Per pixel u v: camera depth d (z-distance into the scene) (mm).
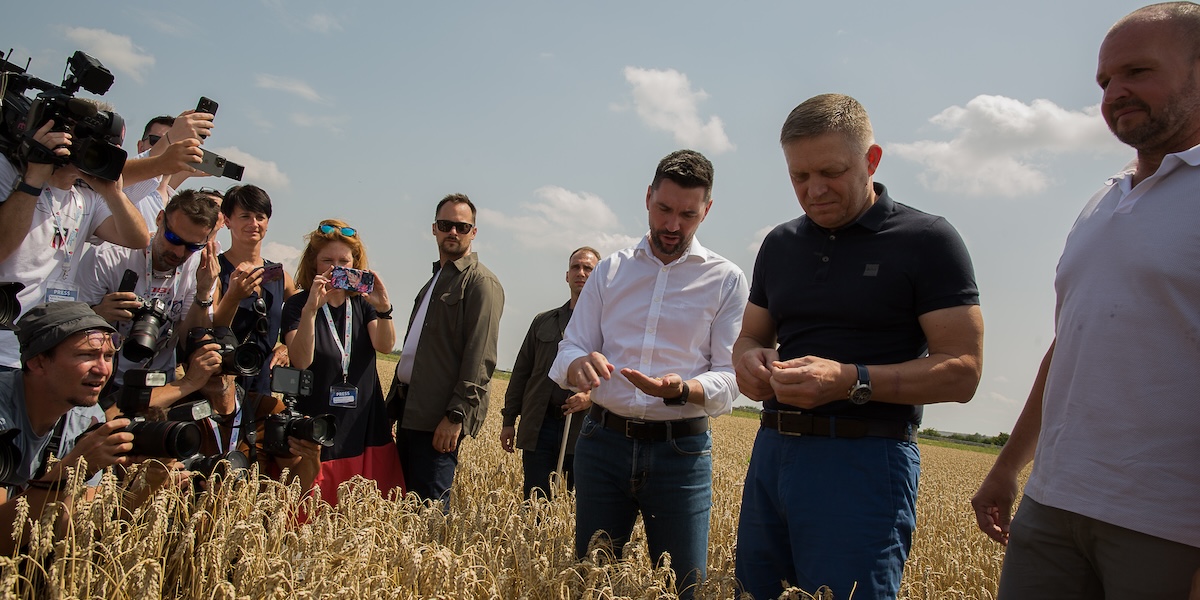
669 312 4090
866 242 3197
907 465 3115
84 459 3162
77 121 4094
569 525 4938
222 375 4793
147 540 3205
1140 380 2580
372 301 5660
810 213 3229
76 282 4840
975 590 6074
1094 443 2684
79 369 3576
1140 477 2561
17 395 3594
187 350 4711
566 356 4195
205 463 4090
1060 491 2777
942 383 2904
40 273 4332
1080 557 2812
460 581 3340
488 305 5840
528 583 3588
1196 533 2467
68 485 3078
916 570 6258
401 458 6027
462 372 5719
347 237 5844
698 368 4133
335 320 5625
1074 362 2801
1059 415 2848
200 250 5012
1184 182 2566
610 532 4133
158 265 5008
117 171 4273
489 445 10211
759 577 3400
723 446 21984
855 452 3094
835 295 3221
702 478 4043
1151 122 2602
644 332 4105
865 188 3170
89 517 3139
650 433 3988
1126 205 2707
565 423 6285
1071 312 2838
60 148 4004
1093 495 2662
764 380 3121
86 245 4734
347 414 5508
